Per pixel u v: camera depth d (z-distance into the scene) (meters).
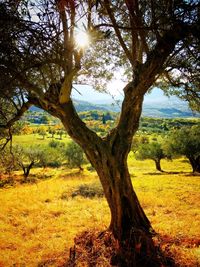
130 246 7.72
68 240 11.40
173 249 8.20
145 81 7.45
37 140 110.25
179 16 5.27
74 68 6.91
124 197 8.33
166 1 5.93
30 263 9.34
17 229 14.21
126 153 8.36
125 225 8.30
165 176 37.09
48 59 5.14
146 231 8.25
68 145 50.47
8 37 3.96
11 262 9.62
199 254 7.90
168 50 6.74
